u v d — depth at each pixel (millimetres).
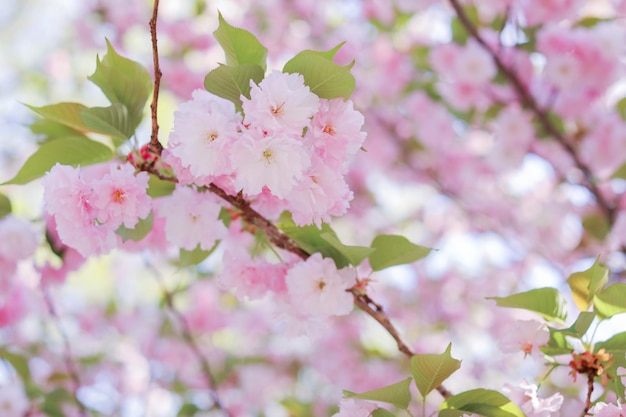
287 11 6473
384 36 6211
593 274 2227
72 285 6816
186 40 6215
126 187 2117
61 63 7246
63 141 2393
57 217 2107
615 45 4547
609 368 2170
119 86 2439
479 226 6836
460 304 6848
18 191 6617
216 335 6527
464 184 6602
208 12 6492
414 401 5199
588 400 2137
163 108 6895
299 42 6500
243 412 5617
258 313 6293
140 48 6434
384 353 6316
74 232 2105
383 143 6523
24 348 5172
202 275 5891
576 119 5105
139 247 3186
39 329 5613
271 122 1909
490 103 5316
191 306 6039
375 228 7117
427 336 6730
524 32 4902
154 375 5750
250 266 2475
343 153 2043
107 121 2334
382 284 6746
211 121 1973
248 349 6410
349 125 2027
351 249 2287
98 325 6004
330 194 2053
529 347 2266
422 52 5965
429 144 6215
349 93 2027
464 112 5445
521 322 2271
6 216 3479
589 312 2062
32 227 3496
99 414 4930
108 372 5648
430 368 1996
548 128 4996
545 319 2289
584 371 2166
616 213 4973
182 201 2352
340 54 6207
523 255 6680
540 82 5023
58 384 4871
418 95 6078
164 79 5934
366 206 6848
